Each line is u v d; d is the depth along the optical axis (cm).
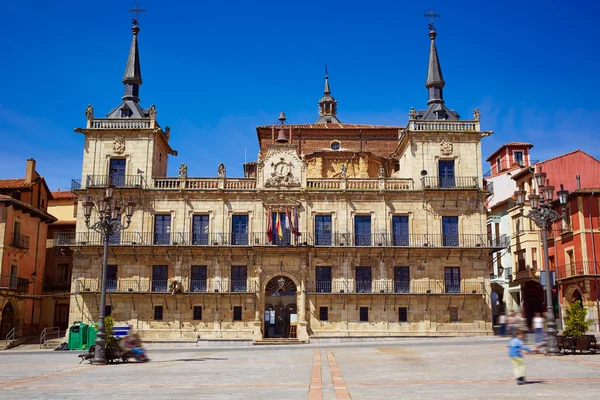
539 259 6053
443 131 5581
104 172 5497
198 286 5341
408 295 5303
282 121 6341
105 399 1800
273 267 5359
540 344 3284
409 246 5344
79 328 4809
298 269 5350
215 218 5441
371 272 5394
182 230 5406
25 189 6109
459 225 5466
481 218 5469
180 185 5459
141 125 5609
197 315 5300
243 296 5300
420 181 5531
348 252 5391
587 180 6081
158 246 5259
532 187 6116
